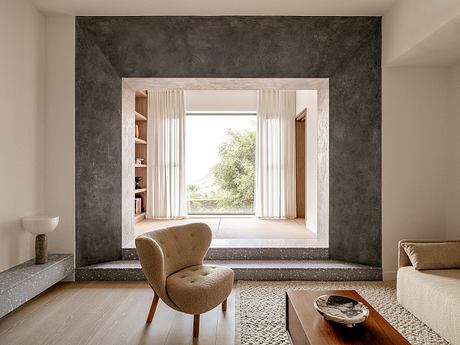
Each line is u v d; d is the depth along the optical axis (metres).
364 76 4.14
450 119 3.98
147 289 3.70
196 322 2.64
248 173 7.72
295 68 4.25
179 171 7.39
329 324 2.05
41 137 3.99
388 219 4.05
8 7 3.40
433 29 3.06
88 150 4.13
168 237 3.01
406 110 4.03
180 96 7.38
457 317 2.38
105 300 3.38
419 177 4.04
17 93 3.55
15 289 2.87
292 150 7.39
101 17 4.12
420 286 2.84
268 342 2.52
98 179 4.20
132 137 4.81
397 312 3.05
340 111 4.26
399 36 3.66
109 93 4.25
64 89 4.05
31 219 3.48
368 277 3.98
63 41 4.06
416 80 4.02
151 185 7.38
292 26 4.18
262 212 7.37
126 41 4.19
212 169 7.72
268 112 7.38
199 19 4.18
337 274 3.96
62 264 3.71
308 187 6.20
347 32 4.15
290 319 2.55
